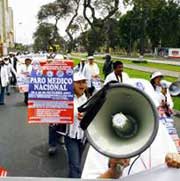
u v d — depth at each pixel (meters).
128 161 2.46
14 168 7.62
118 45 107.81
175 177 1.50
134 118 1.93
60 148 8.78
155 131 1.86
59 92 6.58
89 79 15.73
